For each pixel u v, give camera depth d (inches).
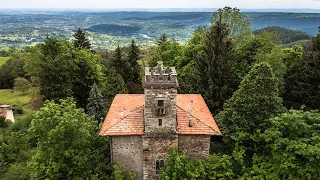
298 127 1170.6
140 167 1286.9
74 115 1289.4
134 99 1469.0
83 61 2443.4
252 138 1273.4
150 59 2652.6
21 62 3887.8
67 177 1256.2
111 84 2322.8
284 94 2095.2
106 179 1264.8
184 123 1256.8
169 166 1172.5
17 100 3107.8
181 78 2213.3
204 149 1263.5
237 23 2155.5
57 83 2260.1
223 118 1441.9
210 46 1893.5
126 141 1241.4
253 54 2091.5
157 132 1215.6
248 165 1322.6
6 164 1707.7
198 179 1197.1
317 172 1099.3
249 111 1331.2
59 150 1244.5
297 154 1154.7
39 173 1262.3
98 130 1534.2
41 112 1256.2
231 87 1935.3
